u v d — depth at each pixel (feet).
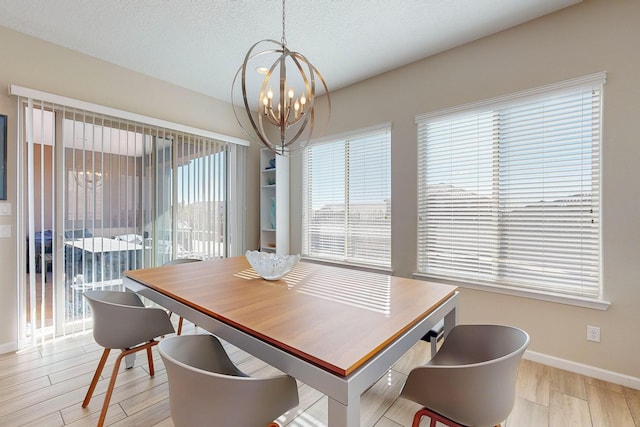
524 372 7.10
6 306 7.91
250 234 14.03
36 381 6.60
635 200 6.37
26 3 6.91
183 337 4.04
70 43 8.57
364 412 5.78
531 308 7.64
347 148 11.66
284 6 6.79
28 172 8.09
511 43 7.84
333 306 4.62
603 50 6.66
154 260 10.53
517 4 6.95
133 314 5.40
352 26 7.77
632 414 5.65
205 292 5.37
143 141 10.37
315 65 9.79
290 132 13.62
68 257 8.77
